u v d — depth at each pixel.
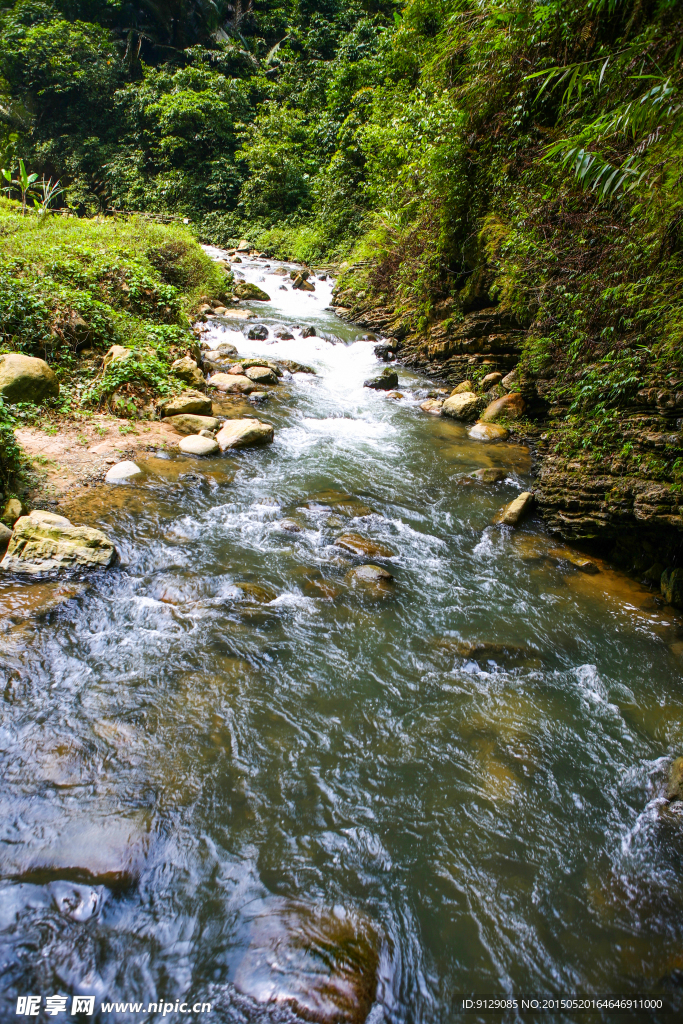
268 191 22.67
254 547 4.35
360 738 2.76
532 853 2.29
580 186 5.97
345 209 18.80
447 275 9.66
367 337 11.63
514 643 3.54
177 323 8.95
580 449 5.34
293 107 24.56
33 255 8.02
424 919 2.02
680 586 4.06
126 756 2.53
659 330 4.90
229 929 1.91
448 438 7.24
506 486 5.92
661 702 3.15
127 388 7.03
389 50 15.24
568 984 1.86
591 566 4.52
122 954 1.83
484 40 7.47
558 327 6.72
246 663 3.16
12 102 25.16
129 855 2.11
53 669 2.98
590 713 3.04
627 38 5.73
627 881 2.21
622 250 5.41
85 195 26.25
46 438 5.78
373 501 5.38
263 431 6.39
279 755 2.62
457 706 3.01
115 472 5.25
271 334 10.88
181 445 6.00
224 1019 1.68
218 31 27.14
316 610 3.68
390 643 3.44
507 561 4.54
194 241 12.98
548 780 2.62
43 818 2.22
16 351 6.73
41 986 1.73
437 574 4.27
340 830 2.31
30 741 2.56
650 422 4.76
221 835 2.23
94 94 26.03
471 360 9.07
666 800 2.54
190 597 3.67
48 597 3.53
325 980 1.77
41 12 26.31
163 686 2.94
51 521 4.07
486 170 8.19
